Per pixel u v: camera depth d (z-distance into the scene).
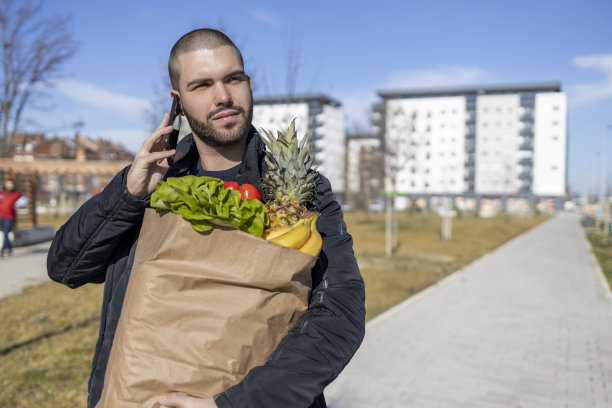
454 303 9.16
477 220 48.56
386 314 8.12
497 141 90.56
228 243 1.21
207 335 1.19
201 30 1.62
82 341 5.91
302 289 1.31
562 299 9.74
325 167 89.62
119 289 1.55
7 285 9.37
